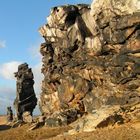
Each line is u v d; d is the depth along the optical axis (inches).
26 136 2591.0
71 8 2783.0
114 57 2365.9
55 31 2987.2
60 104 3024.1
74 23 2805.1
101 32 2433.6
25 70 3932.1
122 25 2235.5
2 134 2837.1
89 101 2689.5
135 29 2201.0
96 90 2635.3
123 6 2235.5
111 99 2413.9
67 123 2691.9
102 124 2011.6
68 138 1915.6
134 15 2177.7
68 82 2903.5
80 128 2091.5
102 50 2466.8
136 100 2225.6
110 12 2317.9
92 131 1958.7
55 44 3078.2
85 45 2655.0
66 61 2933.1
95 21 2442.2
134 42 2222.0
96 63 2576.3
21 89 3873.0
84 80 2760.8
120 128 1873.8
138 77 2257.6
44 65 3319.4
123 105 2226.9
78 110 2785.4
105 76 2506.2
